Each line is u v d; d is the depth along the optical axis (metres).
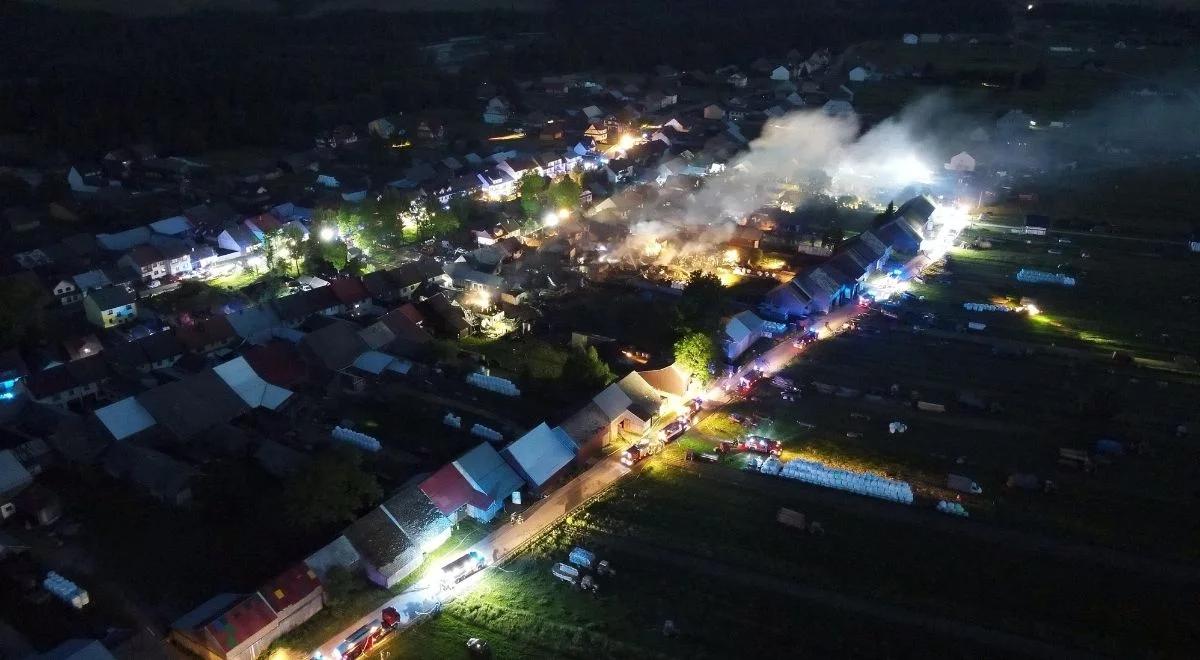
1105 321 93.56
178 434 67.69
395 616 49.69
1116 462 66.56
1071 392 77.75
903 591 52.47
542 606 51.16
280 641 48.44
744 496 62.12
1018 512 60.19
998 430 71.44
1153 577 53.75
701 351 77.00
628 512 60.25
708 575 53.88
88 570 54.16
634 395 71.75
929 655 47.44
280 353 78.69
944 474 64.88
